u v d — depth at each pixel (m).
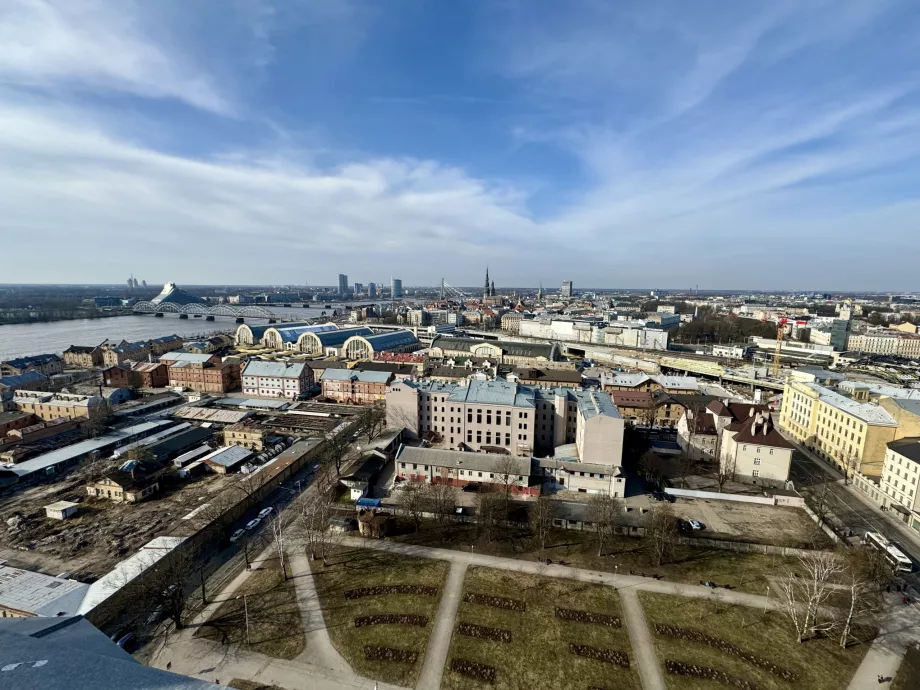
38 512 100.44
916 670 61.25
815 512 101.75
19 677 19.56
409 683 58.31
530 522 94.50
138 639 64.88
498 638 65.50
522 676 59.56
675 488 112.38
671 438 150.25
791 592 75.06
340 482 113.00
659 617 70.00
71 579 76.75
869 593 75.62
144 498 107.44
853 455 121.50
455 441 136.38
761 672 60.69
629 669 60.88
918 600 74.56
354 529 93.19
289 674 59.28
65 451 129.62
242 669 60.00
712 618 69.94
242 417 166.38
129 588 72.25
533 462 114.81
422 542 88.69
